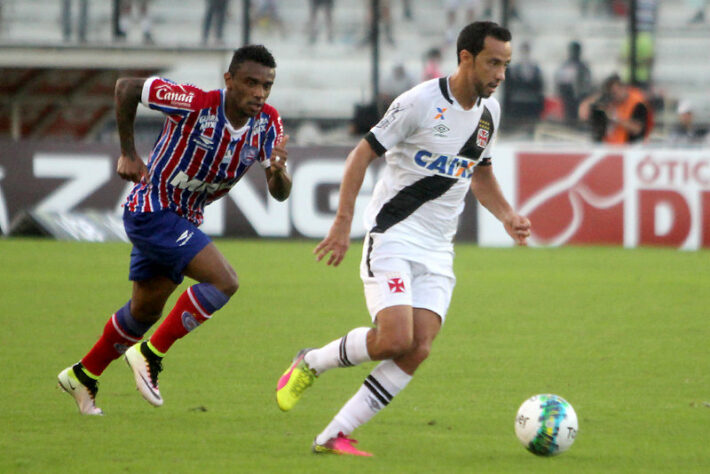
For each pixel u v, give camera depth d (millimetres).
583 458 16891
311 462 16328
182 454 16781
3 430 18422
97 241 51625
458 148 17828
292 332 29703
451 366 25312
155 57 62031
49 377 23297
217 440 17844
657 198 53031
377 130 17516
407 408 20812
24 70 63750
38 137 66375
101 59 61344
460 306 34906
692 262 47281
